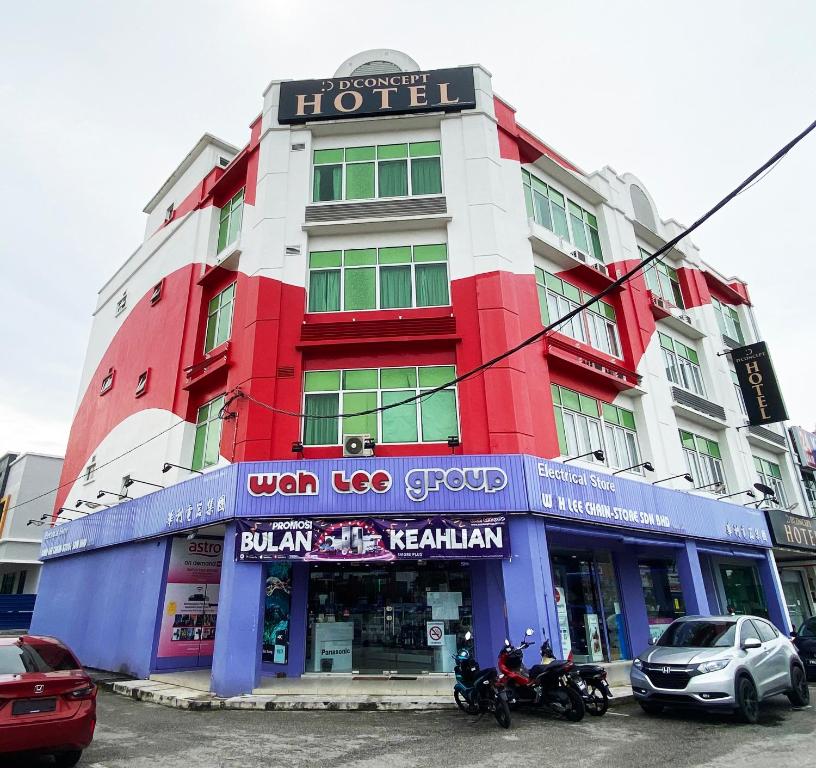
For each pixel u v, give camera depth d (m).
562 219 17.08
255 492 11.77
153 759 6.84
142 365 18.72
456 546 11.16
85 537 18.50
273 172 14.93
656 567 17.03
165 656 13.52
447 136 15.17
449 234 14.16
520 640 10.76
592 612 14.64
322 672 12.12
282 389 12.96
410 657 12.09
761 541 18.66
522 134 16.53
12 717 5.91
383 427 12.84
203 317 16.44
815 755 6.76
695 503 16.45
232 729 8.45
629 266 18.27
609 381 15.58
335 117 15.37
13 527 29.36
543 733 8.09
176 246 18.97
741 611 19.61
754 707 8.71
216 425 14.45
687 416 18.36
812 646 12.95
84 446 22.00
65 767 6.46
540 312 14.73
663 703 8.98
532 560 11.28
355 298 14.05
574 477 12.84
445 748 7.32
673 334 19.95
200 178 19.28
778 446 22.47
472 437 12.37
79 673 6.67
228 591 11.36
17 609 27.09
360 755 7.01
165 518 14.05
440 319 13.34
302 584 12.62
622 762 6.59
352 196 14.98
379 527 11.37
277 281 13.84
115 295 23.42
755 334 24.98
